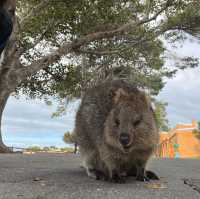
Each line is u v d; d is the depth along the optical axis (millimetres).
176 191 5359
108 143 5820
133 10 22297
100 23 21516
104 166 6195
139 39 22719
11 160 10195
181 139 37469
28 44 21797
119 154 5859
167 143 38781
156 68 26047
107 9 21219
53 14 20625
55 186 5566
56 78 24359
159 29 22422
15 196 4859
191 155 36938
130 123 5641
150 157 6031
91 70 24094
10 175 6746
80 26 21375
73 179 6258
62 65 24062
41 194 4988
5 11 4676
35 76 24078
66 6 20172
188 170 8219
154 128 5902
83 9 20672
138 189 5430
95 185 5688
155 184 5859
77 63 24250
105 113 6031
